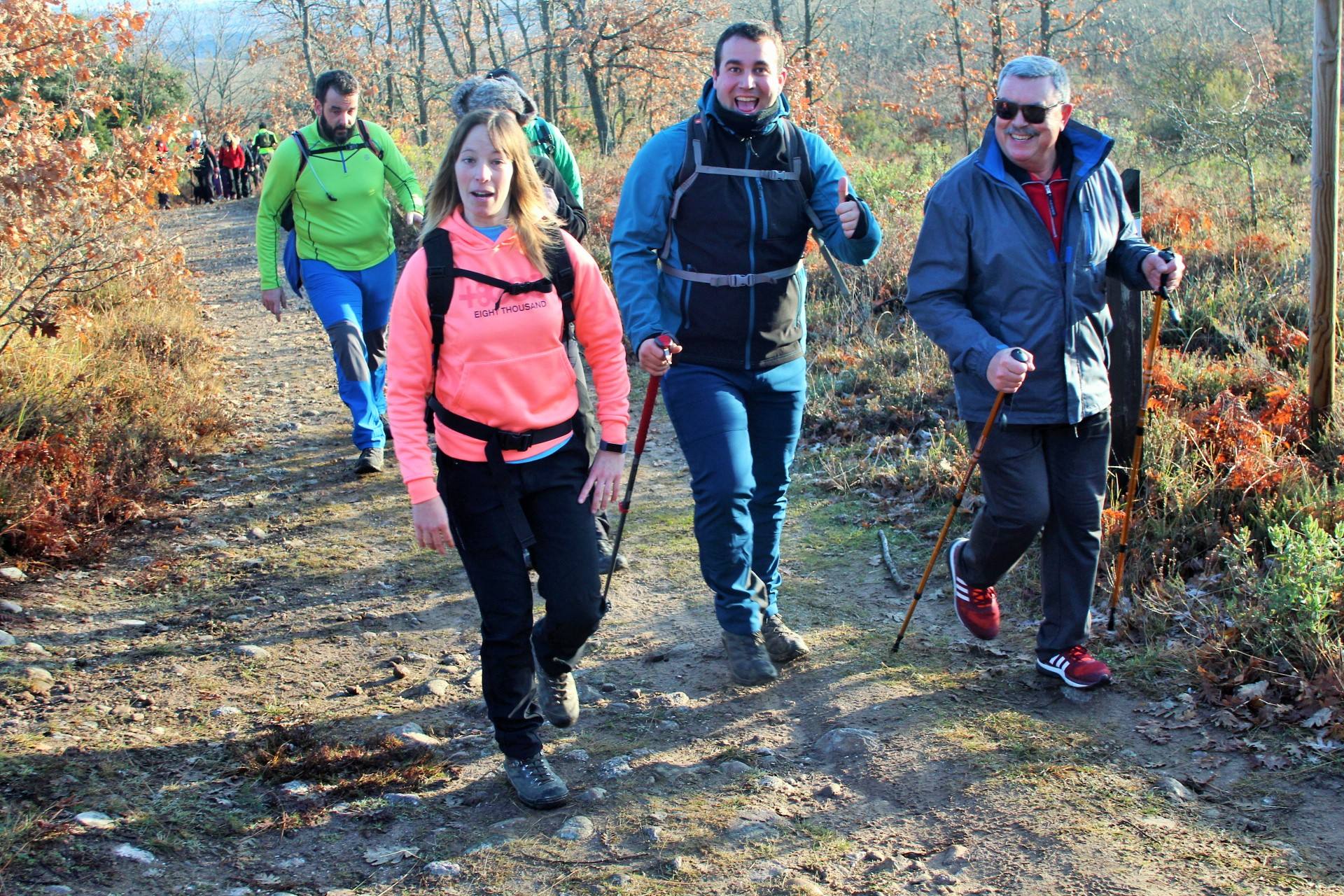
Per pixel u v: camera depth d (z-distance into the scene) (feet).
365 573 16.61
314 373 29.68
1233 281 23.62
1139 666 12.64
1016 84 10.88
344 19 121.80
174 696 12.69
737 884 9.46
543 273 10.03
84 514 17.75
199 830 10.14
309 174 20.16
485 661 10.52
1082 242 11.26
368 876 9.62
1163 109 52.34
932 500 17.95
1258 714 11.47
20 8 23.61
